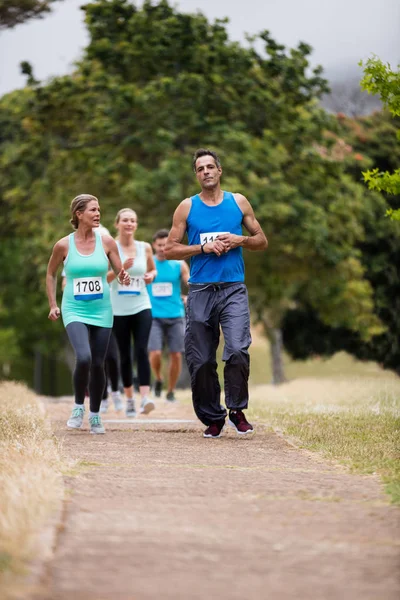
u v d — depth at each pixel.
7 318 102.25
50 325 101.75
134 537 7.56
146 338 20.77
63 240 16.50
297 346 59.53
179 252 15.41
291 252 52.09
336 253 51.25
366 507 8.91
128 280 16.88
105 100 51.59
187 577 6.51
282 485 10.21
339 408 21.16
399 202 54.72
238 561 6.92
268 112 51.41
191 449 13.84
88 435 15.84
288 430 16.31
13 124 55.94
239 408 15.56
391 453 12.80
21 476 9.26
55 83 51.75
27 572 6.40
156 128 49.09
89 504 8.80
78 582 6.34
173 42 50.34
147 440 15.09
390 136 56.28
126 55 50.78
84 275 16.42
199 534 7.71
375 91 19.33
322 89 52.56
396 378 31.28
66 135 54.09
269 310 59.84
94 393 16.28
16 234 61.84
